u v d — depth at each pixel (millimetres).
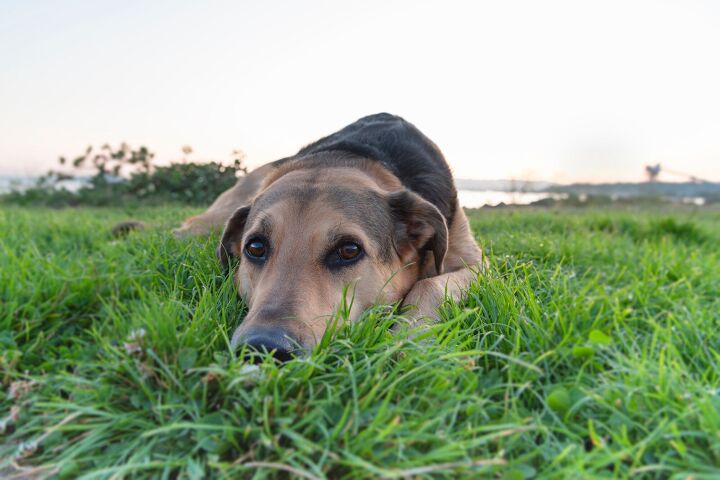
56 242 798
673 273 653
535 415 317
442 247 523
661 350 369
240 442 295
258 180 823
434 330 386
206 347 360
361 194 501
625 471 271
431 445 289
